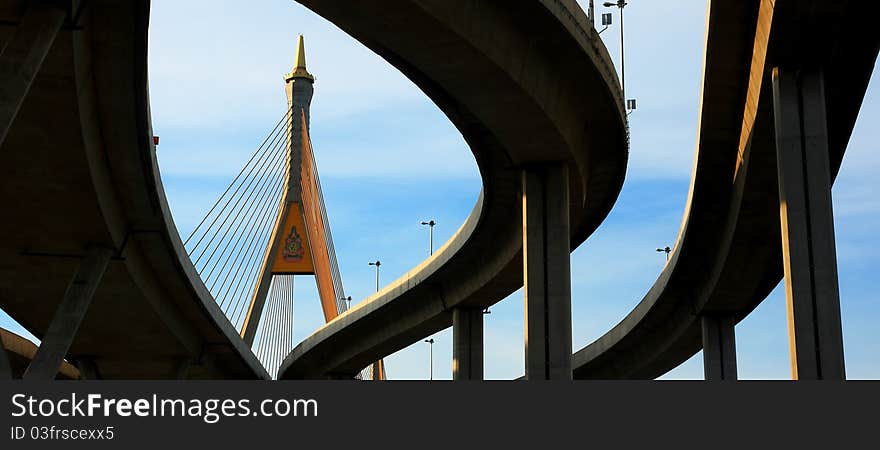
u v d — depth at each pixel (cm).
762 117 3669
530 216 4284
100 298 5109
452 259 6056
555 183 4288
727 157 4406
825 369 2994
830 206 3109
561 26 3412
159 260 4869
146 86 3197
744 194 4378
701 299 6003
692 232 5191
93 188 3722
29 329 5731
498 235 5625
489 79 3444
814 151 3152
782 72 3238
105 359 6656
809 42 3120
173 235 4641
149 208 4191
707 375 6119
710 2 3281
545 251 4259
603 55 3828
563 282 4222
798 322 3036
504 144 4094
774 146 3909
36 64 2481
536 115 3759
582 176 4550
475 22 3150
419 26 3066
